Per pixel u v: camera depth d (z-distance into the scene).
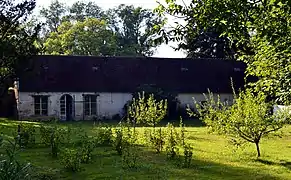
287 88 9.72
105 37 53.50
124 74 39.28
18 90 35.28
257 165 13.02
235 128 14.48
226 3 7.11
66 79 37.25
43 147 16.02
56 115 36.25
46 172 11.48
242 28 7.41
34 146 16.17
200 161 13.62
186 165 12.69
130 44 60.69
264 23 7.23
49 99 36.16
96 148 16.25
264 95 12.54
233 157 14.45
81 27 52.53
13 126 24.61
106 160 13.62
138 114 20.67
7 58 26.92
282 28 7.17
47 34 59.47
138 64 40.25
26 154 14.41
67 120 36.31
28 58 28.34
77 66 38.50
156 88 36.72
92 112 37.38
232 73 41.53
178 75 40.34
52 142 14.34
